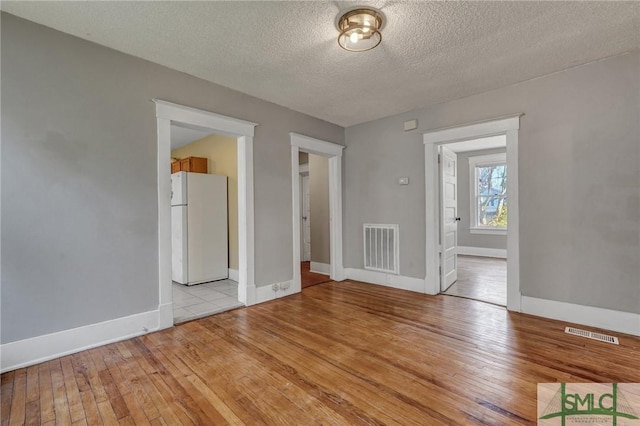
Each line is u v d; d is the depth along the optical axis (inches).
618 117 97.7
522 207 116.7
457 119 134.0
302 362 80.2
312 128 158.7
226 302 133.0
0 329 75.9
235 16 77.1
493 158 261.6
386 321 109.6
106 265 92.1
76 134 86.9
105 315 91.8
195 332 100.9
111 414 60.2
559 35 85.8
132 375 74.4
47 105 82.4
